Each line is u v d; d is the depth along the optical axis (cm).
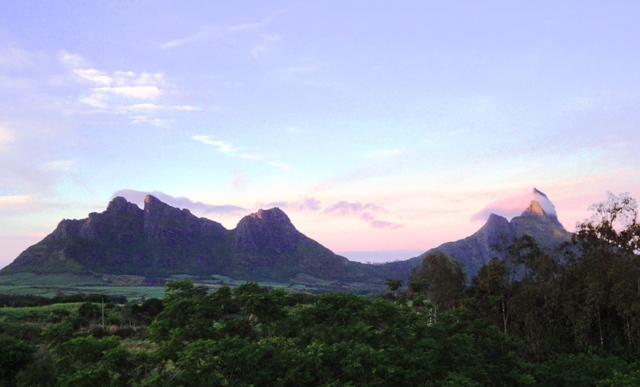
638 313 3250
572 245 4347
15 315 7425
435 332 2342
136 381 1470
